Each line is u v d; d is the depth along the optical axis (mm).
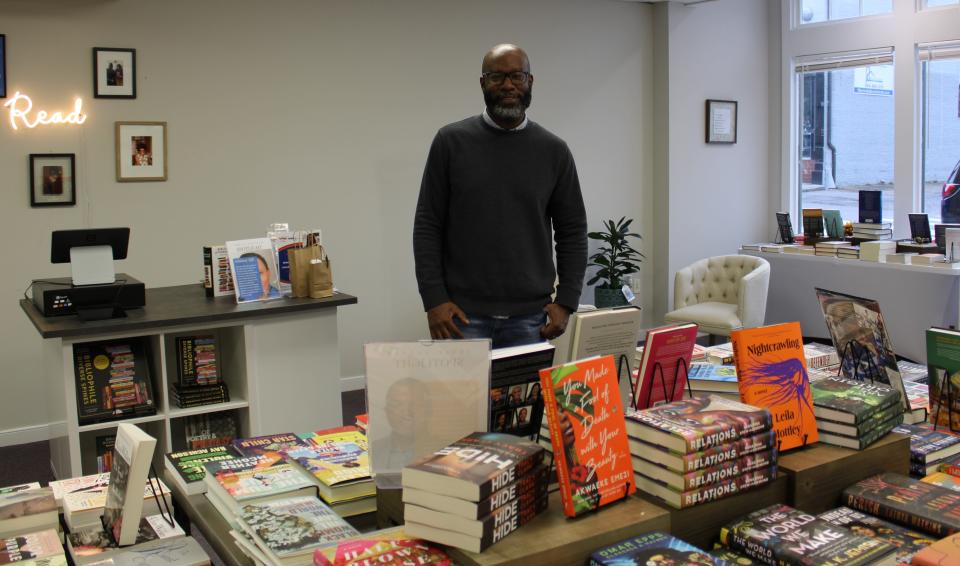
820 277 6688
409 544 1507
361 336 5961
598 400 1678
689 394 2236
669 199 7172
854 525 1765
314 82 5641
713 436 1684
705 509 1700
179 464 2164
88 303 3588
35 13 4781
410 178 6062
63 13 4852
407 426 1764
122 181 5078
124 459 1843
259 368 3805
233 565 1717
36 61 4805
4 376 4848
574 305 3143
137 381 3635
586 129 6875
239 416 3986
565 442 1591
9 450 4797
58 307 3543
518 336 3090
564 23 6660
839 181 7293
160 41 5129
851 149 7156
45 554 1712
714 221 7453
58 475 3867
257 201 5516
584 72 6805
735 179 7531
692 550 1503
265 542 1614
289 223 5641
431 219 3098
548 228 3188
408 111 6012
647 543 1533
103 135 5004
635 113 7105
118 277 3883
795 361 2016
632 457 1758
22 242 4840
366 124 5855
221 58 5324
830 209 7262
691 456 1645
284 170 5590
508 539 1497
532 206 3025
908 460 2105
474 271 3033
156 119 5156
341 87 5742
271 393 3848
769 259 7078
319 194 5727
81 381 3539
